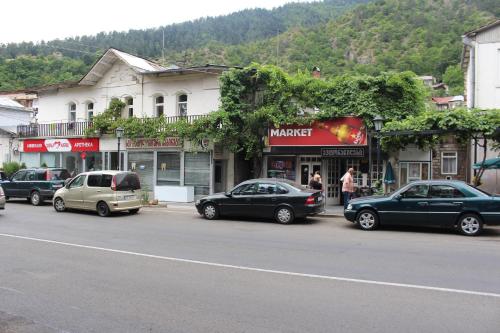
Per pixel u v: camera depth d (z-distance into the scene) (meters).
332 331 4.85
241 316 5.35
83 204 17.25
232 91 21.73
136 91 26.66
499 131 15.16
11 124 37.12
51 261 8.53
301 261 8.54
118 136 22.64
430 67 70.44
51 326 5.05
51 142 29.05
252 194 15.31
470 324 5.03
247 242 10.86
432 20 76.50
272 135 21.05
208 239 11.34
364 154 19.50
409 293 6.29
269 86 20.92
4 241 10.81
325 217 16.84
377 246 10.27
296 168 21.70
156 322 5.16
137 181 17.83
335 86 20.02
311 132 20.28
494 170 18.78
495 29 18.94
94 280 7.09
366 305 5.75
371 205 13.23
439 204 12.43
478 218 12.02
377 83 19.53
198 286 6.71
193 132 22.48
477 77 19.14
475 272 7.57
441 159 19.44
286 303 5.85
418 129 16.03
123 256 9.04
